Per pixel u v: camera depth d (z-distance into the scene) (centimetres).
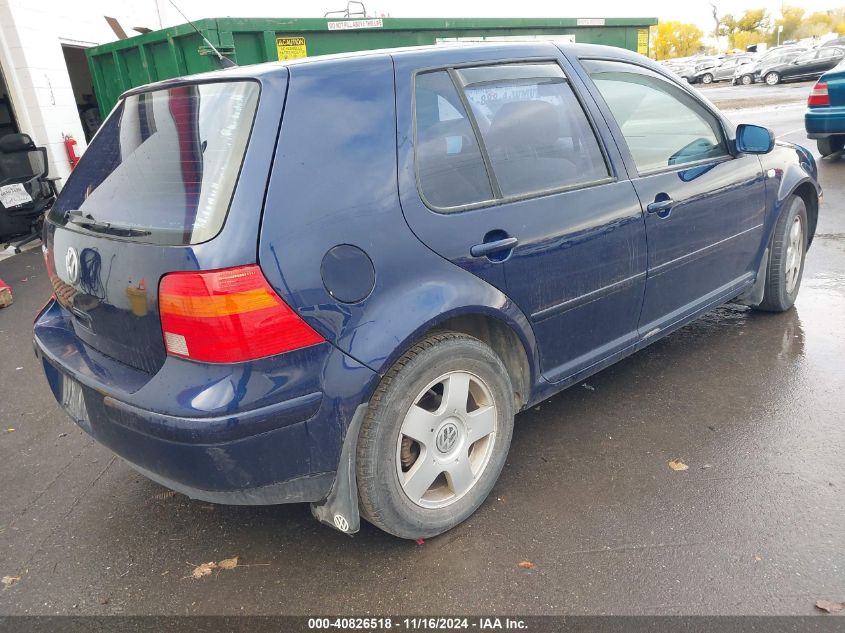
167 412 199
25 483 312
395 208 225
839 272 526
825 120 952
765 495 268
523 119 273
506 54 275
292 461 213
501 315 252
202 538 266
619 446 311
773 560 233
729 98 2400
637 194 305
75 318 260
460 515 257
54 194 875
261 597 232
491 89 266
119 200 237
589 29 851
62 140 952
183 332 199
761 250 407
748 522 253
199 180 212
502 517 265
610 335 312
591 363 304
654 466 293
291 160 207
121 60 776
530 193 266
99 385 223
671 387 362
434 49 255
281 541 261
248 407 198
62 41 980
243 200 199
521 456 308
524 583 230
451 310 232
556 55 294
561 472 293
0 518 286
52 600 237
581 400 356
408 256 226
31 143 825
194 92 235
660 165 325
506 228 253
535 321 269
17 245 802
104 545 265
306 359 206
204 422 195
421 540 255
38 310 573
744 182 370
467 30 742
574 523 259
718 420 326
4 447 346
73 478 314
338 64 228
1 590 242
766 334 420
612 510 265
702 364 387
